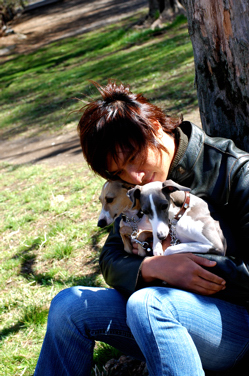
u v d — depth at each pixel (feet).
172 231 8.32
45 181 23.29
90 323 7.64
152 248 8.20
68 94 41.52
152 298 6.85
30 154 30.42
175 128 8.38
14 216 19.84
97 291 8.03
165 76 34.04
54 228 16.78
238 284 7.11
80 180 21.70
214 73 9.02
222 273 7.12
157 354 6.47
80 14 92.12
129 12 76.38
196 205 7.97
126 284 7.73
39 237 16.76
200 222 7.79
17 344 10.89
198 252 7.57
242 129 9.02
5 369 10.04
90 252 14.64
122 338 7.88
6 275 14.60
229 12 8.11
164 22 52.60
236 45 8.25
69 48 64.69
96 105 8.06
